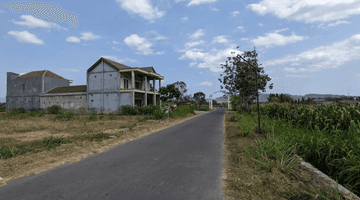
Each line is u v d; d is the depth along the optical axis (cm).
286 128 739
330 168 427
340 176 389
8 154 555
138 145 703
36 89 3284
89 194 317
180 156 547
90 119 1764
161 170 432
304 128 688
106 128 1154
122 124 1367
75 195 314
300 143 515
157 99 3400
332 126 603
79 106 2850
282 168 395
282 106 1223
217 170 425
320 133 532
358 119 560
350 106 665
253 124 1017
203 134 942
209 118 2009
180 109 2403
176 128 1189
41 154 571
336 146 441
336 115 632
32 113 2295
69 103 2927
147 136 900
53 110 2830
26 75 3512
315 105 909
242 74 1978
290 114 943
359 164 356
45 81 3312
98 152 605
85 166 468
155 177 390
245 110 2125
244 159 481
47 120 1714
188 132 1012
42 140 737
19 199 303
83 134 945
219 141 761
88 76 2773
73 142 750
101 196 310
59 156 553
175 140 792
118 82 2603
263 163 407
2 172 422
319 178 350
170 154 571
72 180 379
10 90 3519
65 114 1903
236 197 298
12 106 3481
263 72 1916
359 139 413
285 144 496
